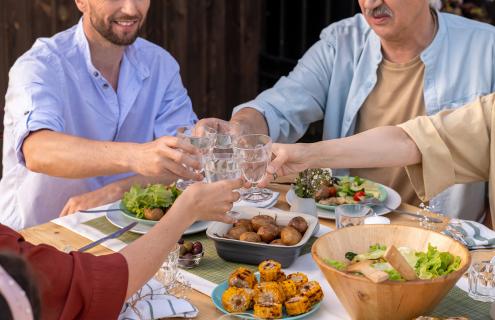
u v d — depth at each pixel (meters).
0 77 3.80
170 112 2.92
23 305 0.87
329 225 2.12
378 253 1.61
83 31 2.67
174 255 1.73
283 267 1.83
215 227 1.92
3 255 0.92
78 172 2.26
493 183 2.11
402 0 2.59
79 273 1.35
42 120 2.43
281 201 2.30
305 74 2.96
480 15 4.20
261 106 2.86
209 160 1.86
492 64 2.72
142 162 2.06
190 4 4.45
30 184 2.70
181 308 1.57
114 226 2.10
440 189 2.11
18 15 3.80
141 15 2.62
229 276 1.78
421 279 1.44
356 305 1.48
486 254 1.89
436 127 2.11
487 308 1.63
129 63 2.79
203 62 4.60
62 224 2.11
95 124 2.75
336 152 2.07
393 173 2.78
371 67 2.83
